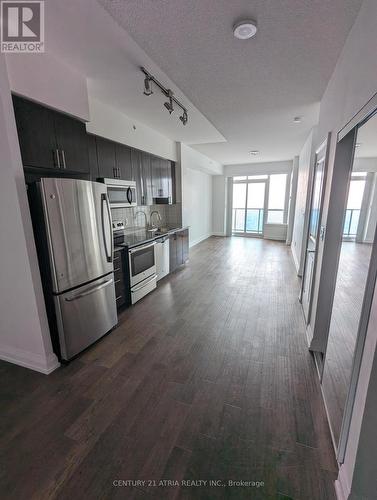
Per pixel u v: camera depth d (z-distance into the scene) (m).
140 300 3.59
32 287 1.97
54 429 1.57
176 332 2.72
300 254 4.53
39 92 1.92
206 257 6.01
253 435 1.51
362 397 1.07
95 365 2.19
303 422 1.60
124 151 3.49
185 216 5.69
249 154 6.35
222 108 3.00
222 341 2.53
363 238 2.41
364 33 1.31
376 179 2.26
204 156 6.48
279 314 3.10
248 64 2.02
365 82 1.25
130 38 1.81
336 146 1.90
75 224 2.21
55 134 2.16
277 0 1.35
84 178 2.80
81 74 2.31
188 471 1.32
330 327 2.24
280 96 2.65
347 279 2.51
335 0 1.35
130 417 1.66
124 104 3.04
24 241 1.88
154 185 4.39
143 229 4.70
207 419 1.63
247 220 8.79
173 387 1.92
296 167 6.66
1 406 1.76
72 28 1.69
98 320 2.51
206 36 1.66
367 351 1.06
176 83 2.35
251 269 5.00
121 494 1.22
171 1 1.35
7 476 1.31
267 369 2.10
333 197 1.95
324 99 2.57
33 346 2.11
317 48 1.79
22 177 1.82
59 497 1.21
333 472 1.31
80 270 2.28
